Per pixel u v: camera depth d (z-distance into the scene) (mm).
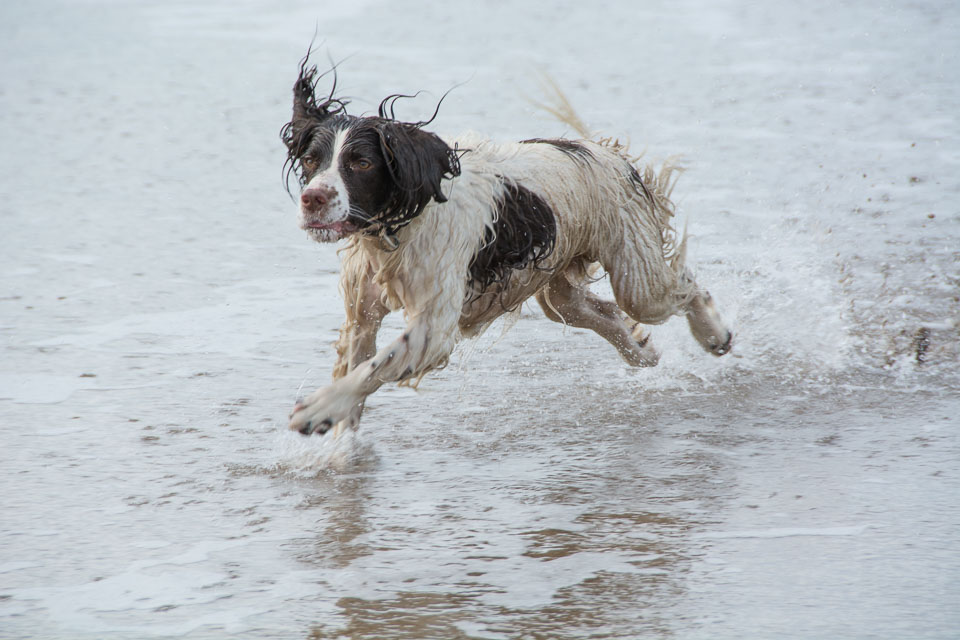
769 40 32469
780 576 7543
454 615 7129
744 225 16625
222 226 17156
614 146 11531
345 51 30703
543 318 13734
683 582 7504
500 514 8625
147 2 39781
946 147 21031
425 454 9883
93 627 7055
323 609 7238
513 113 23328
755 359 12148
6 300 13797
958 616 6977
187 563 7871
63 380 11453
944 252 15367
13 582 7602
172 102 25656
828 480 9109
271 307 13875
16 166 20391
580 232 10586
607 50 30844
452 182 9195
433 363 9281
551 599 7309
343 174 8445
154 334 12859
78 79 28078
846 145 21250
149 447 9898
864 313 13258
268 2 39344
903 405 10781
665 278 11320
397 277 9242
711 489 9023
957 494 8758
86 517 8562
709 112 23859
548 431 10406
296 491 9070
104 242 16234
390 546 8109
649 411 10852
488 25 34562
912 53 30219
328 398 9031
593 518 8523
